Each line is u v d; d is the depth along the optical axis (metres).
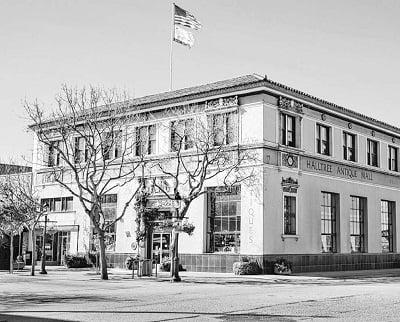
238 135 32.28
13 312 13.67
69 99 40.75
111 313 13.48
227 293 19.53
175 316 12.96
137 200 35.78
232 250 32.03
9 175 39.91
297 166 33.56
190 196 27.28
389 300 17.03
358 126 39.81
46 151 39.38
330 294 19.23
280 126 32.72
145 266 28.72
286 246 32.16
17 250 41.28
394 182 43.47
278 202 31.86
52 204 41.66
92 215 27.38
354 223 38.84
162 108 35.84
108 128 33.19
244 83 31.83
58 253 41.19
